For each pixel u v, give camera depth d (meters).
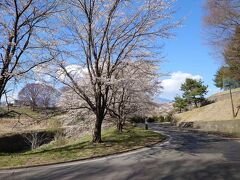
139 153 15.86
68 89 21.95
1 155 15.52
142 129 36.41
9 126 27.69
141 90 26.58
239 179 9.20
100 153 15.48
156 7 18.36
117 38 18.44
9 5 15.66
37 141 29.05
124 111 30.62
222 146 17.92
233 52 30.12
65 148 17.16
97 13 18.05
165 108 80.12
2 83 15.40
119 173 10.76
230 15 29.09
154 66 20.78
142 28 18.50
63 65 17.50
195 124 45.84
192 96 64.31
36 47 16.17
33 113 21.58
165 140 22.78
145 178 9.79
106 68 19.25
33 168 12.72
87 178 10.17
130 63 19.61
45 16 16.42
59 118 27.56
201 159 13.10
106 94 18.91
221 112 46.53
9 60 15.37
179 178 9.60
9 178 10.81
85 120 25.69
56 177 10.62
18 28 15.56
